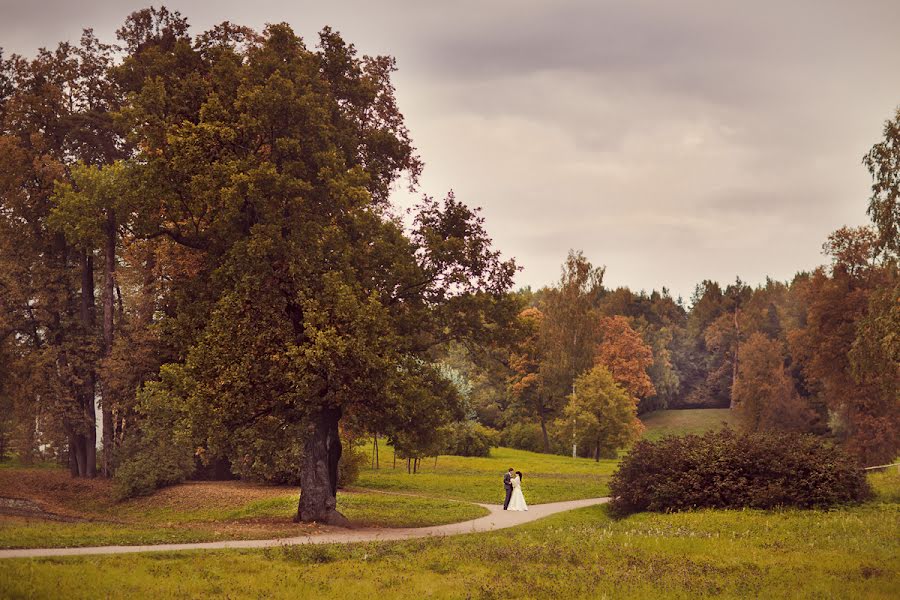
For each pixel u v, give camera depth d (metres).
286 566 16.91
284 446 29.47
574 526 27.25
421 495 42.03
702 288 186.75
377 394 26.09
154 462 42.09
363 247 27.83
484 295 29.78
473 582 15.37
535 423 95.06
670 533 23.05
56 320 47.69
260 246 24.81
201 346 24.81
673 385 134.00
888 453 54.72
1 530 21.31
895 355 36.97
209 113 26.25
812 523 24.12
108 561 16.03
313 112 26.73
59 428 47.25
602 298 152.38
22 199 45.22
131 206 29.20
